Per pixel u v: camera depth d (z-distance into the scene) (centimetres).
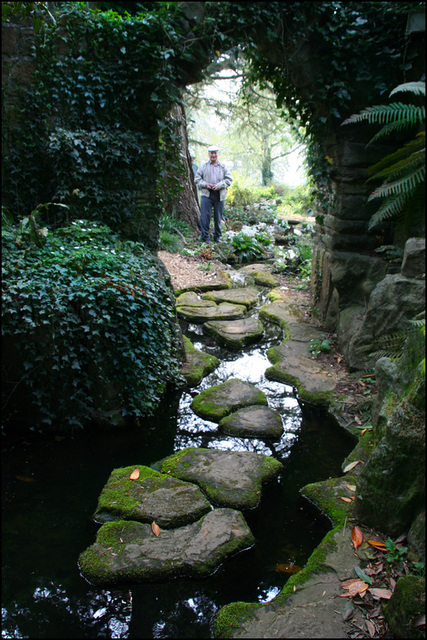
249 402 389
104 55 404
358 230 479
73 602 210
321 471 311
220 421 362
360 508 248
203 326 579
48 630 197
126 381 352
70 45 399
